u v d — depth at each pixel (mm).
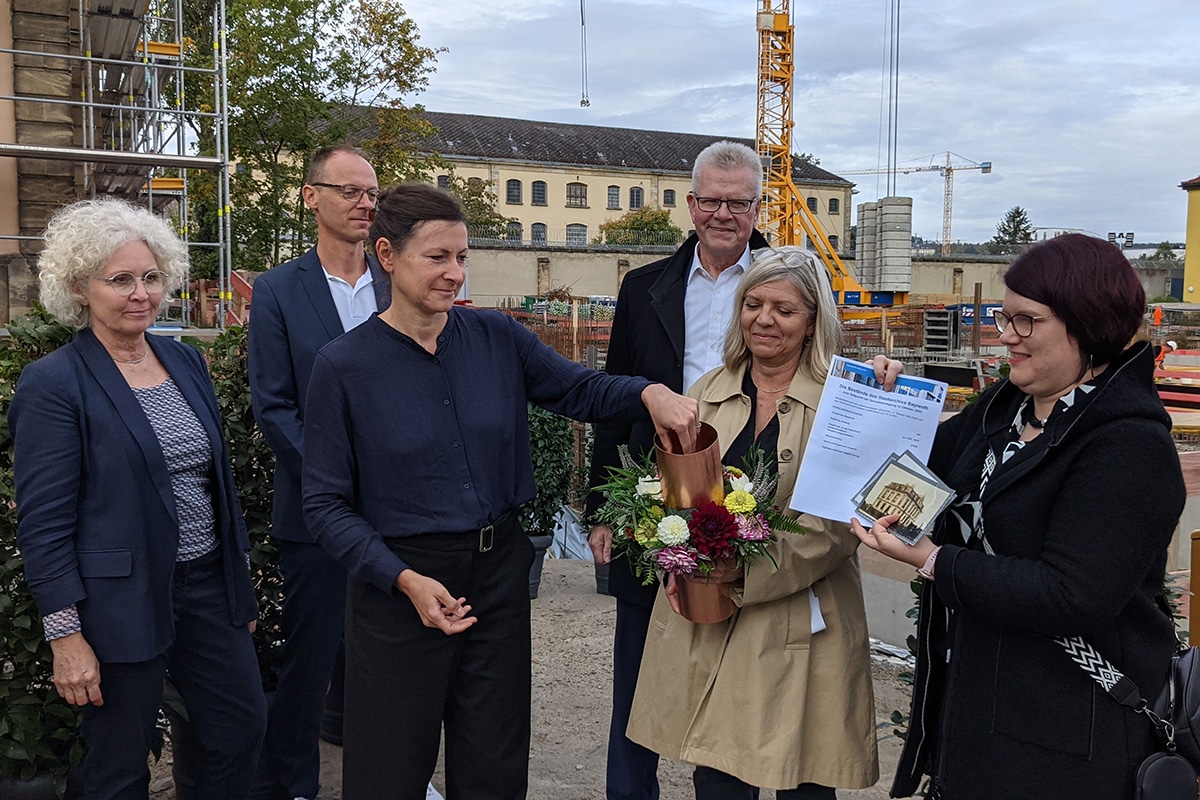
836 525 2391
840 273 42562
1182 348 18953
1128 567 1786
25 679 2979
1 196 9422
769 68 43250
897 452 2273
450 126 62031
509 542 2477
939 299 51500
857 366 2332
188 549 2670
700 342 3121
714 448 2387
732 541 2297
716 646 2502
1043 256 1927
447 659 2379
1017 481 1952
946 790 2043
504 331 2596
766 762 2342
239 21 24172
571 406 2639
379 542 2291
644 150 65750
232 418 3615
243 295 14219
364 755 2377
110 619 2475
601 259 46000
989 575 1899
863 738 2459
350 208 3426
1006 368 3625
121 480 2502
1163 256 57188
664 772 3795
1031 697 1916
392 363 2350
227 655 2762
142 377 2664
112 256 2504
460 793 2504
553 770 3809
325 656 3273
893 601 5105
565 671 4961
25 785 3012
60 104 9555
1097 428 1856
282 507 3215
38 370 2477
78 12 10344
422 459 2328
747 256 3113
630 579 3055
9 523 2949
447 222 2287
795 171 69312
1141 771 1818
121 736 2574
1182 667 1905
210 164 10617
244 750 2840
